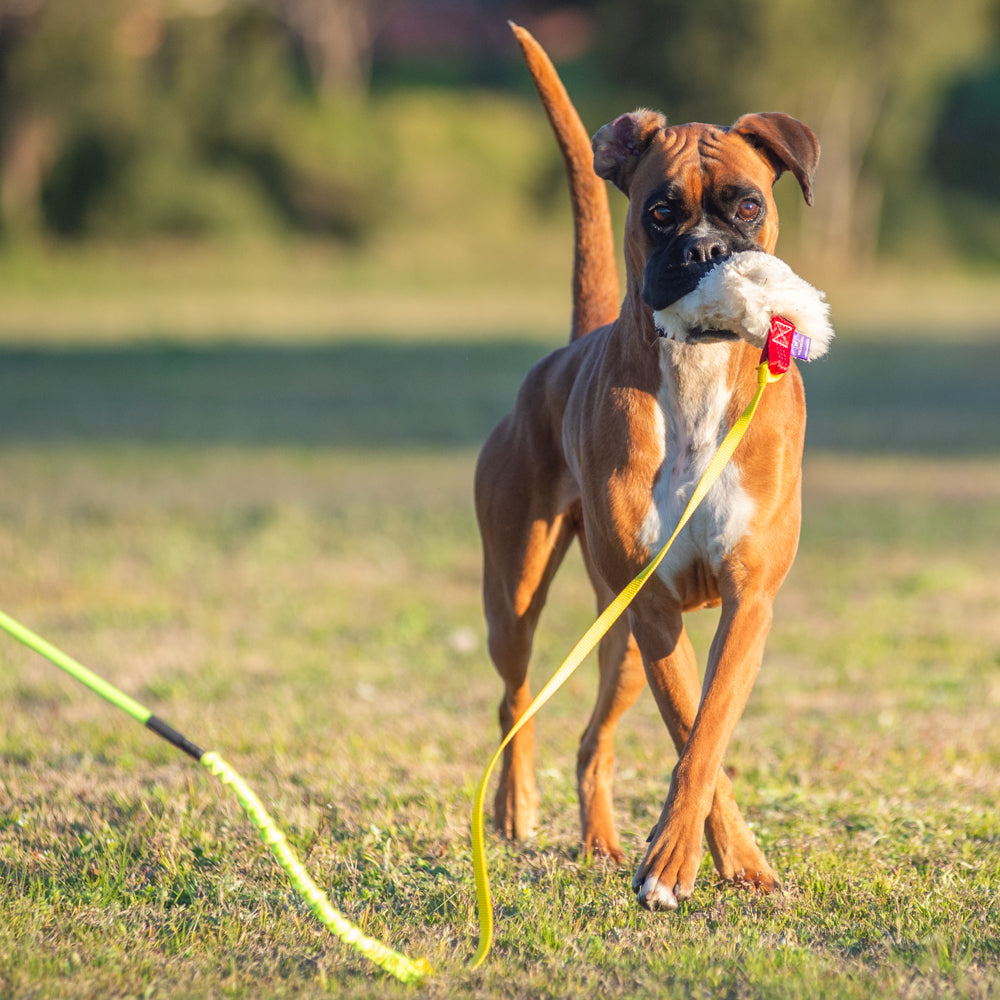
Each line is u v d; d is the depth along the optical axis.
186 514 17.61
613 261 8.08
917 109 67.94
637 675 7.04
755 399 5.83
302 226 68.62
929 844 6.80
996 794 7.62
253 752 8.62
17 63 61.81
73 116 64.06
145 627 12.49
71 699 10.14
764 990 4.98
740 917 5.85
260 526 16.67
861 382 32.84
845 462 21.72
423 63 90.25
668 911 5.85
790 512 6.22
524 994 5.08
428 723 9.32
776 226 6.25
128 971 5.28
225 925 5.74
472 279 63.25
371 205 68.50
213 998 5.03
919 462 21.59
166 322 47.31
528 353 38.66
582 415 6.57
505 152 72.12
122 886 6.28
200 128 68.25
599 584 7.43
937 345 40.59
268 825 5.12
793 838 6.94
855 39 61.62
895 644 11.62
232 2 68.88
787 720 9.33
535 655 11.59
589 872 6.61
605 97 69.94
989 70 78.19
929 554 15.12
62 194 65.50
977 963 5.31
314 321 48.00
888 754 8.40
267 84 69.31
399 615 12.95
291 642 11.97
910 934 5.61
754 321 5.58
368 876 6.44
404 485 19.83
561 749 8.81
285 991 5.09
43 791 7.73
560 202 72.38
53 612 13.03
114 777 8.10
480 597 13.66
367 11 87.94
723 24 60.94
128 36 65.94
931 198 72.00
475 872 5.38
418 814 7.35
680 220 6.01
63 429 26.30
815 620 12.53
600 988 5.12
